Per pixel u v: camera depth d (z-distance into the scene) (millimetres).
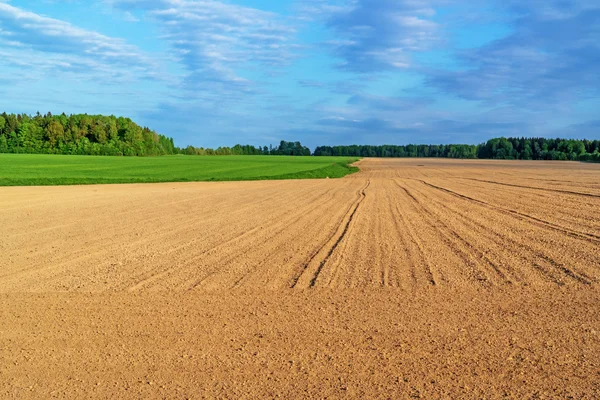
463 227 14414
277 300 7477
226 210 19297
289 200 23562
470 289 7980
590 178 42562
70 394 4578
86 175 43781
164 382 4801
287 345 5711
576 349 5555
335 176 51344
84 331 6219
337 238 12773
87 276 9047
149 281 8633
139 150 117188
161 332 6160
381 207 20219
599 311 6875
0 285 8500
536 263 9727
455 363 5191
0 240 12883
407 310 6965
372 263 9852
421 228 14328
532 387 4660
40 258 10680
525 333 6055
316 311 6941
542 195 25094
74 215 17750
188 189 30953
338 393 4562
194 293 7883
